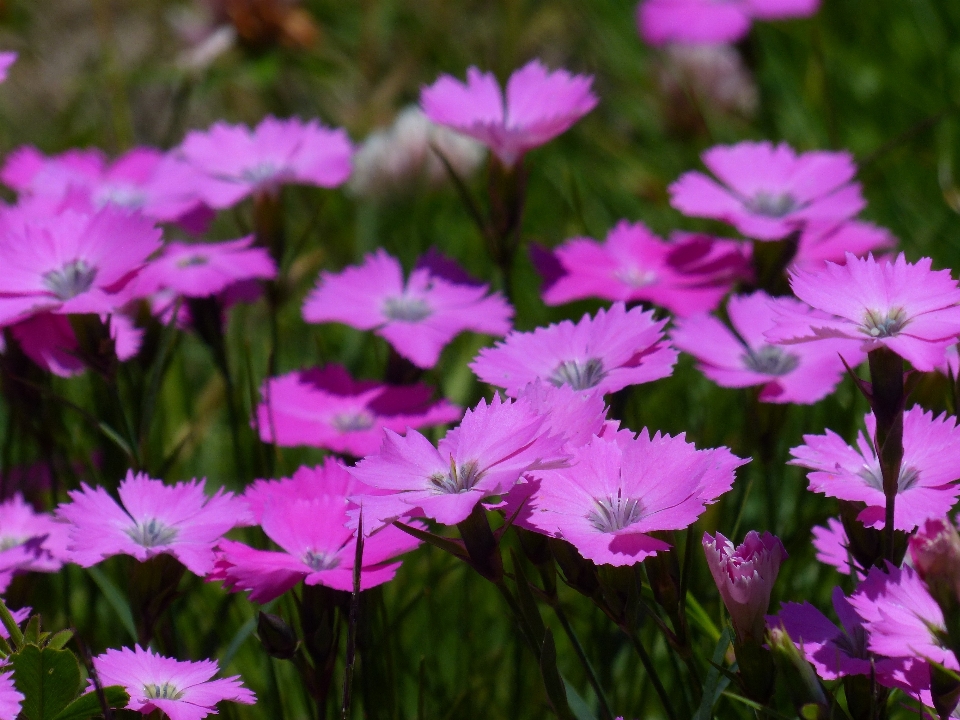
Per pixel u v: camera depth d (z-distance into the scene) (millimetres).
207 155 526
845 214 506
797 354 485
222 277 499
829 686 472
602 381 461
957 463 449
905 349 437
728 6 595
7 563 471
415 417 493
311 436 490
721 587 441
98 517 460
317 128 527
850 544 451
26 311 469
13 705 436
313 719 485
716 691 450
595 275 507
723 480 445
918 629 438
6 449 508
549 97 509
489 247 504
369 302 507
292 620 481
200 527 461
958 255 560
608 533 442
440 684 497
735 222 501
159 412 531
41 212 509
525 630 452
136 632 462
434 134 601
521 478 447
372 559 452
